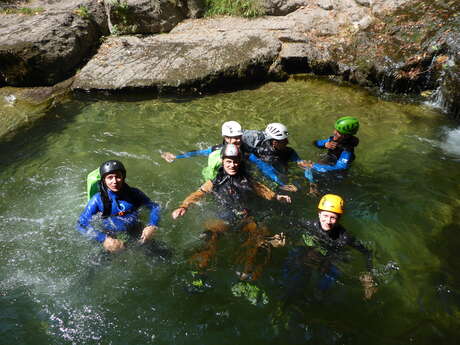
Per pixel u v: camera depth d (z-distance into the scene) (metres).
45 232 4.83
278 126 5.49
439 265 4.48
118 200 4.41
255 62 8.69
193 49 8.96
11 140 6.87
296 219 4.80
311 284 4.10
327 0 9.95
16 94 8.20
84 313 3.89
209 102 8.15
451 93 7.65
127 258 4.33
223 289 4.10
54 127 7.23
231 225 4.56
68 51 8.68
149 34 9.87
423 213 5.25
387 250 4.66
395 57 8.36
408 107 7.98
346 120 5.52
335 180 5.73
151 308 3.94
